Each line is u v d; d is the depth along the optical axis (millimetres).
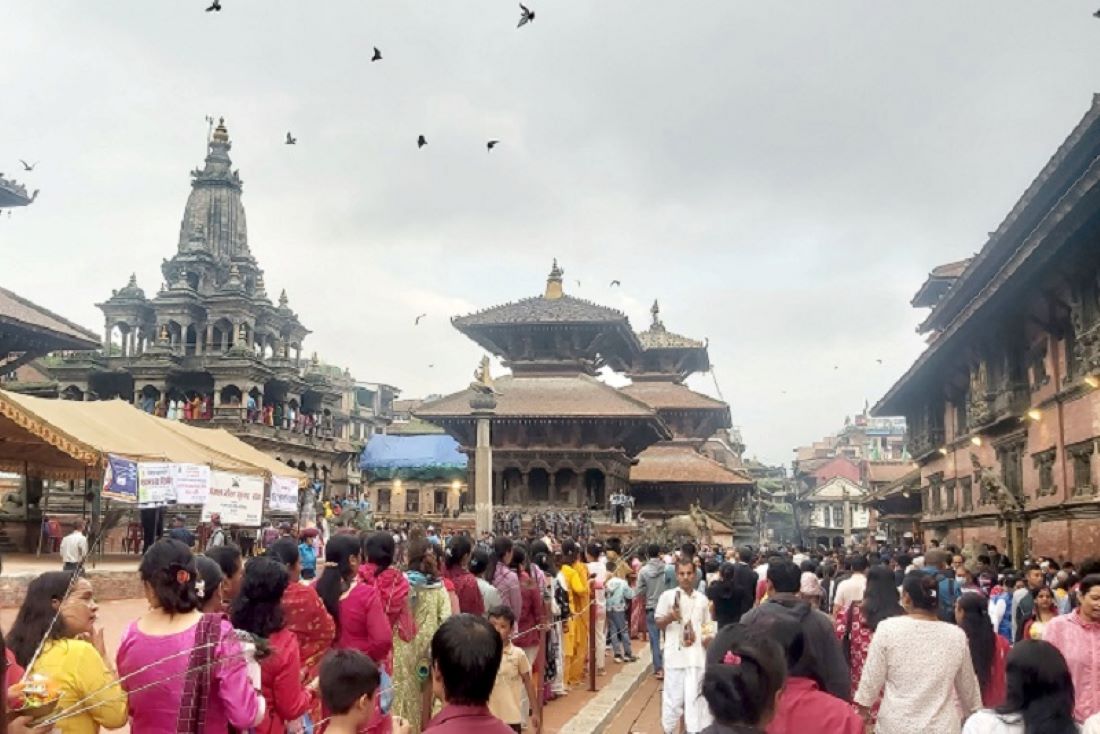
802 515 151125
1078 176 28672
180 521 46656
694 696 12188
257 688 6125
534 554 17094
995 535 39469
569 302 75500
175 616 6012
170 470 30922
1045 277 29797
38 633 6039
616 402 68000
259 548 44375
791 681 6086
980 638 9500
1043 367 33344
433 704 11406
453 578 11297
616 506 64062
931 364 46344
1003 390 37125
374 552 9211
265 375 81812
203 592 6270
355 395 124500
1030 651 6211
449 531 55156
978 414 40375
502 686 9297
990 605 16125
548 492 67938
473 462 67562
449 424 67875
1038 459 33875
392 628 9102
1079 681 8578
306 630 7828
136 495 29922
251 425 77500
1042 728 6031
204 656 5840
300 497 52531
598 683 19422
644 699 18547
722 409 90875
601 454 66438
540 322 72062
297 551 8250
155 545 6117
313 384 91500
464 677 4859
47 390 79062
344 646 8508
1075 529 29297
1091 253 26125
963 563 19188
